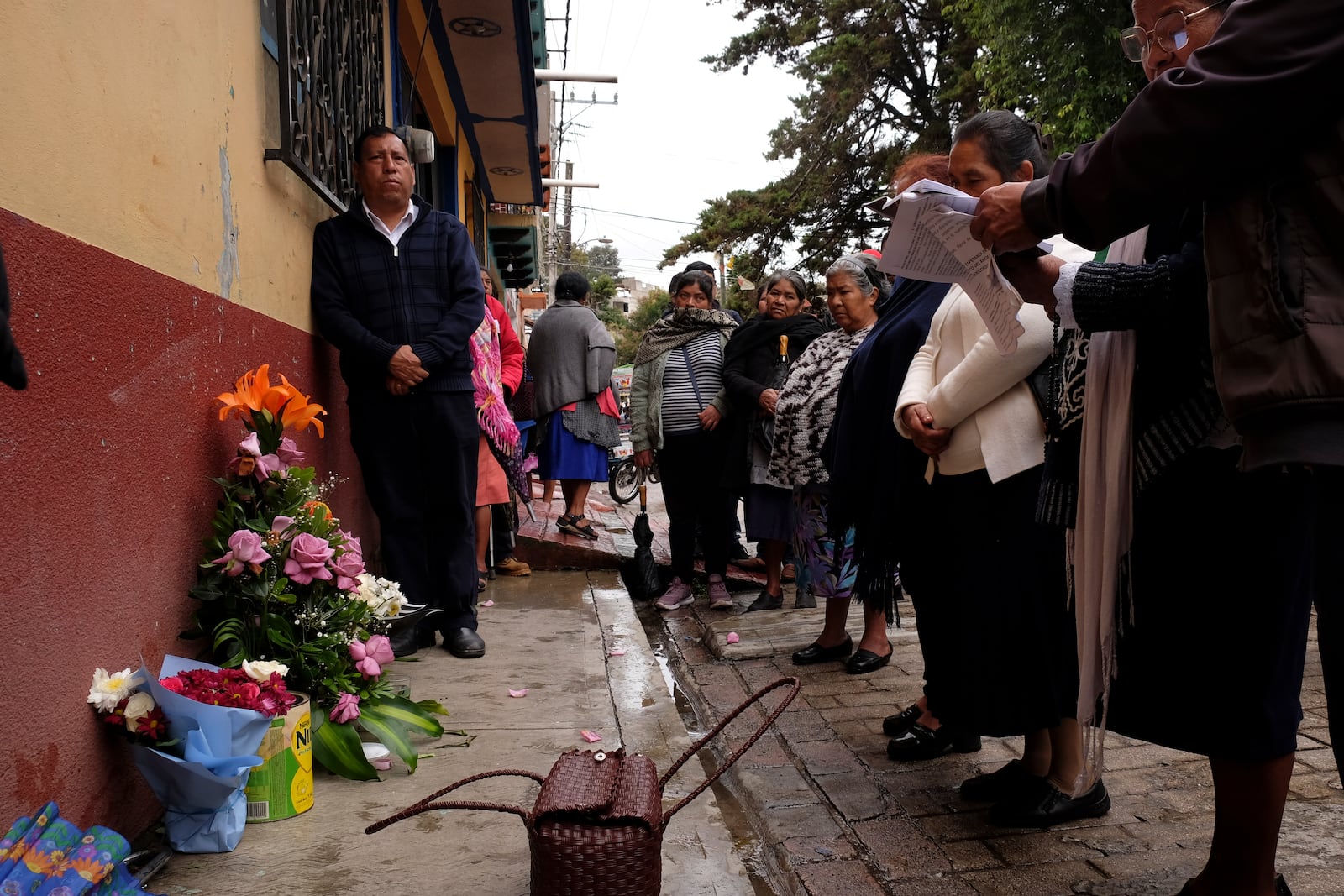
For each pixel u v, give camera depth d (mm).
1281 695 1888
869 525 3141
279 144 3301
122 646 2160
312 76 3631
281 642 2594
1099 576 2043
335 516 4004
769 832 2688
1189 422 1856
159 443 2350
